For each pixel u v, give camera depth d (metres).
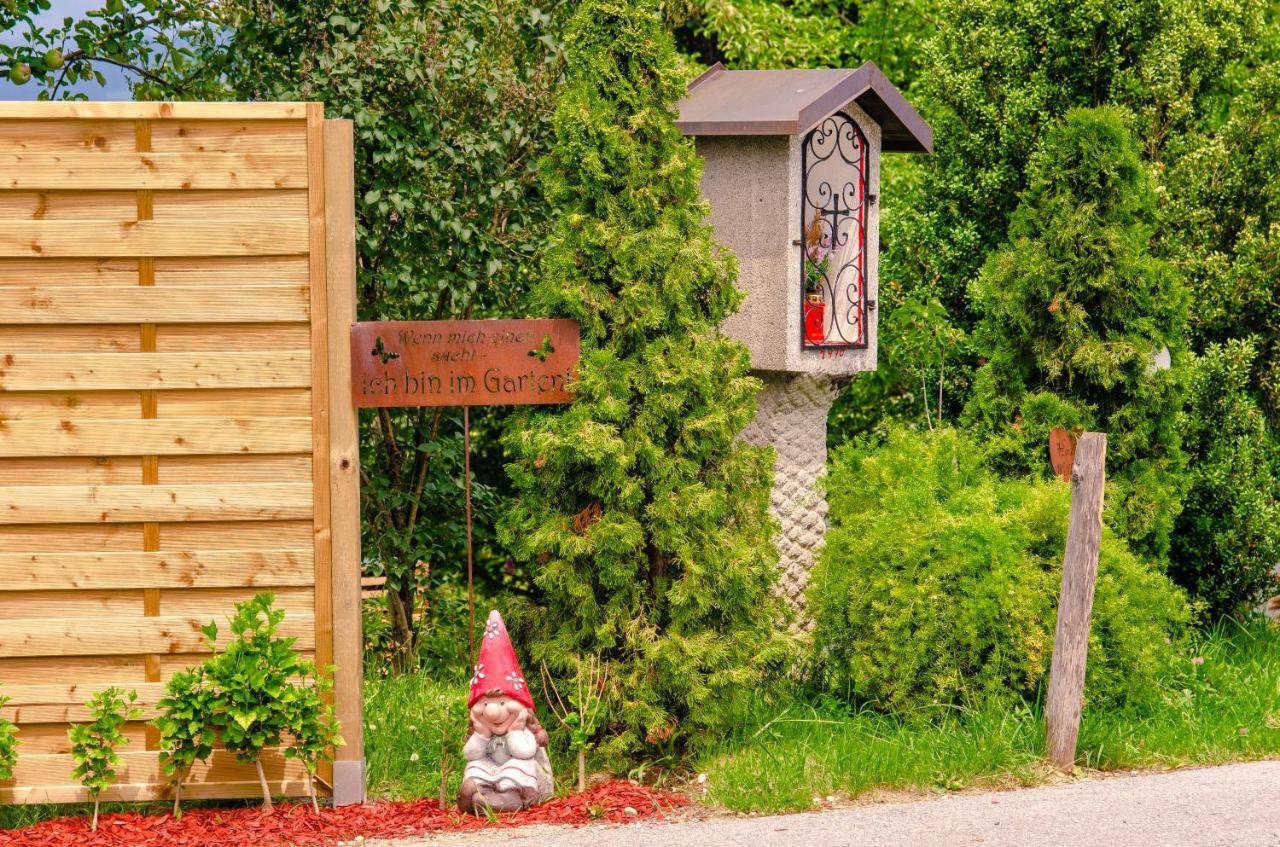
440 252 7.90
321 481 5.25
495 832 4.87
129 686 5.23
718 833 4.75
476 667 5.27
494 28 8.01
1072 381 7.18
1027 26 8.92
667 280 5.49
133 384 5.19
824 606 6.46
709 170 7.01
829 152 7.07
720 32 12.12
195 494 5.22
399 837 4.87
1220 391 8.04
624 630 5.57
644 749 5.73
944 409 9.66
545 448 5.40
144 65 8.18
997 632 6.05
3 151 5.11
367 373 5.32
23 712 5.20
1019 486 6.65
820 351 7.00
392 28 7.64
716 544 5.56
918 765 5.40
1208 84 9.05
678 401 5.46
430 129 7.58
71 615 5.22
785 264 6.78
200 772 5.24
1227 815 4.80
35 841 4.88
